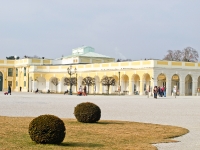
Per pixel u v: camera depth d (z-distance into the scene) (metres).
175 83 86.00
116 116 25.55
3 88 114.12
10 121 20.91
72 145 13.80
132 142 14.84
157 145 14.40
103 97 61.59
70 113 27.30
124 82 89.06
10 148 12.75
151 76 78.62
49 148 12.72
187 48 133.62
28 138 14.88
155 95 59.16
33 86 104.25
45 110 29.78
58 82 102.88
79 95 72.62
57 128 13.40
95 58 110.50
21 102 41.16
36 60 109.94
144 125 20.08
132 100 50.09
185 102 45.31
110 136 16.17
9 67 115.12
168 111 30.22
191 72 83.62
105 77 82.44
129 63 84.69
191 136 16.67
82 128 18.42
